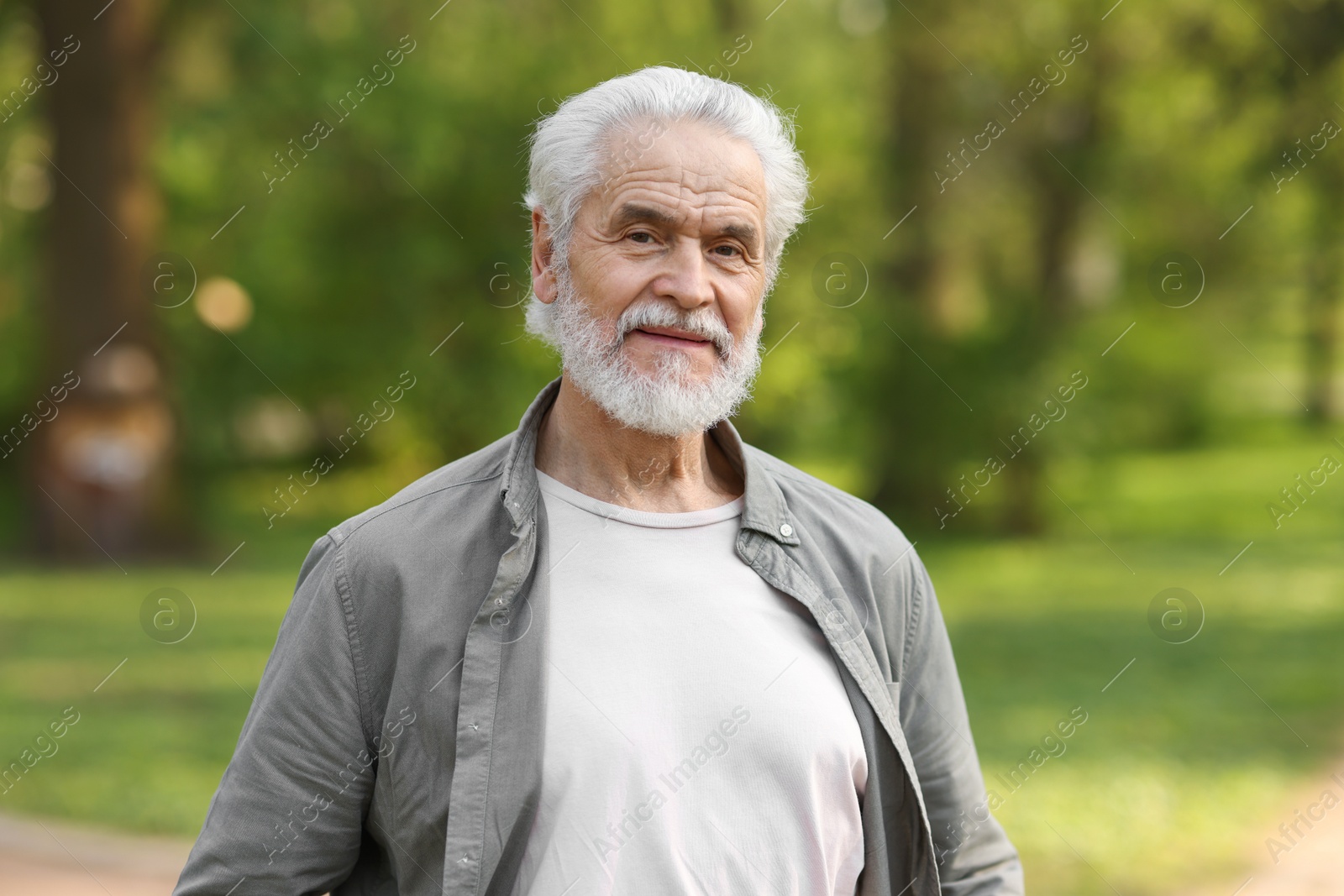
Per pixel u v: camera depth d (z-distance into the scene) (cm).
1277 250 2206
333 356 2058
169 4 1781
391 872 249
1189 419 2770
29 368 2361
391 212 1998
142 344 1700
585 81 1942
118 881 680
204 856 234
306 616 241
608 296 254
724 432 279
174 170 2030
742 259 262
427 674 236
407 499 253
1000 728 1004
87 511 1667
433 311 2062
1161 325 2077
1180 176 1917
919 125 1975
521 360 2081
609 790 236
